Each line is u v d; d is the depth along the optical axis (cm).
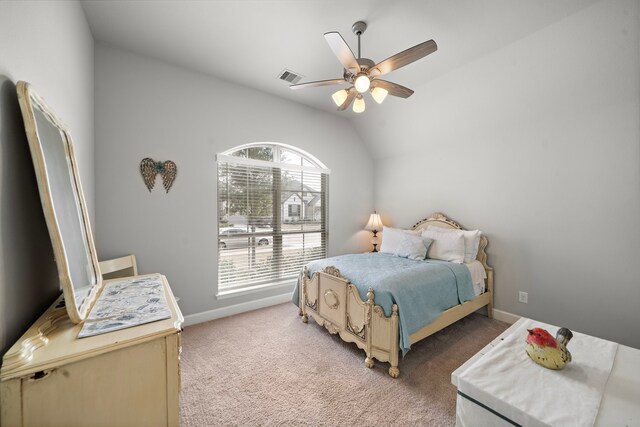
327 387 178
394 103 340
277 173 341
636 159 207
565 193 245
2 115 85
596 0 177
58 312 106
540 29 205
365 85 189
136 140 241
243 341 239
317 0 179
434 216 355
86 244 141
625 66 196
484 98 274
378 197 446
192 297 273
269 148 338
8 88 89
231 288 304
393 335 188
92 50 215
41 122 106
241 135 303
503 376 118
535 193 265
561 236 248
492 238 299
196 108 273
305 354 218
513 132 280
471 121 304
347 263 267
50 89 125
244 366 201
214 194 286
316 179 385
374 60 246
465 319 292
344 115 396
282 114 337
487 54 239
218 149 288
